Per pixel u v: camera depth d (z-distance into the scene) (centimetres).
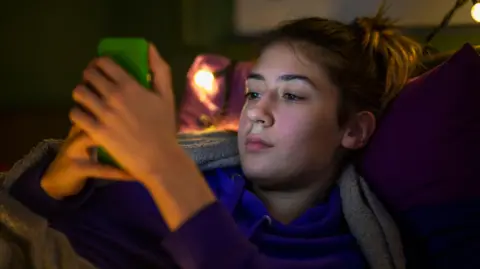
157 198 62
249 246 67
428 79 106
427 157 101
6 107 244
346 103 103
